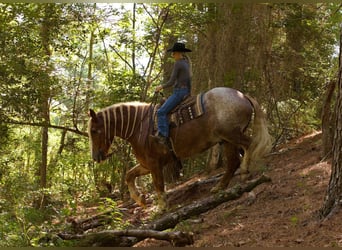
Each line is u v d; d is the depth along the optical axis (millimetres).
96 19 11922
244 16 11672
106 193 13844
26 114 10883
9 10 10148
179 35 12898
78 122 13102
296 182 7805
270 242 5309
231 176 8492
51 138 16953
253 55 11953
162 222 6812
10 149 13305
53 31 10984
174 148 8289
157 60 14984
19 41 10180
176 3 11719
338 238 4910
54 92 11461
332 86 8852
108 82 12828
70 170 15141
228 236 5902
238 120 8031
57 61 12023
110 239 5891
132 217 8719
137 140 8422
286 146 11727
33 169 15516
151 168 8383
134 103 8680
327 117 9039
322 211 5617
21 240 6012
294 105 13266
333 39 13336
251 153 8094
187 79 8188
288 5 12188
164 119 8133
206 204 7219
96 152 8539
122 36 12930
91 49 14547
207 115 8086
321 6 13172
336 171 5512
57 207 10938
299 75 13188
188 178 12047
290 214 6230
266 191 7645
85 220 7688
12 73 10031
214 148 11469
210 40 11922
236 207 7164
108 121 8484
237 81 11609
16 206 7355
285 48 13000
